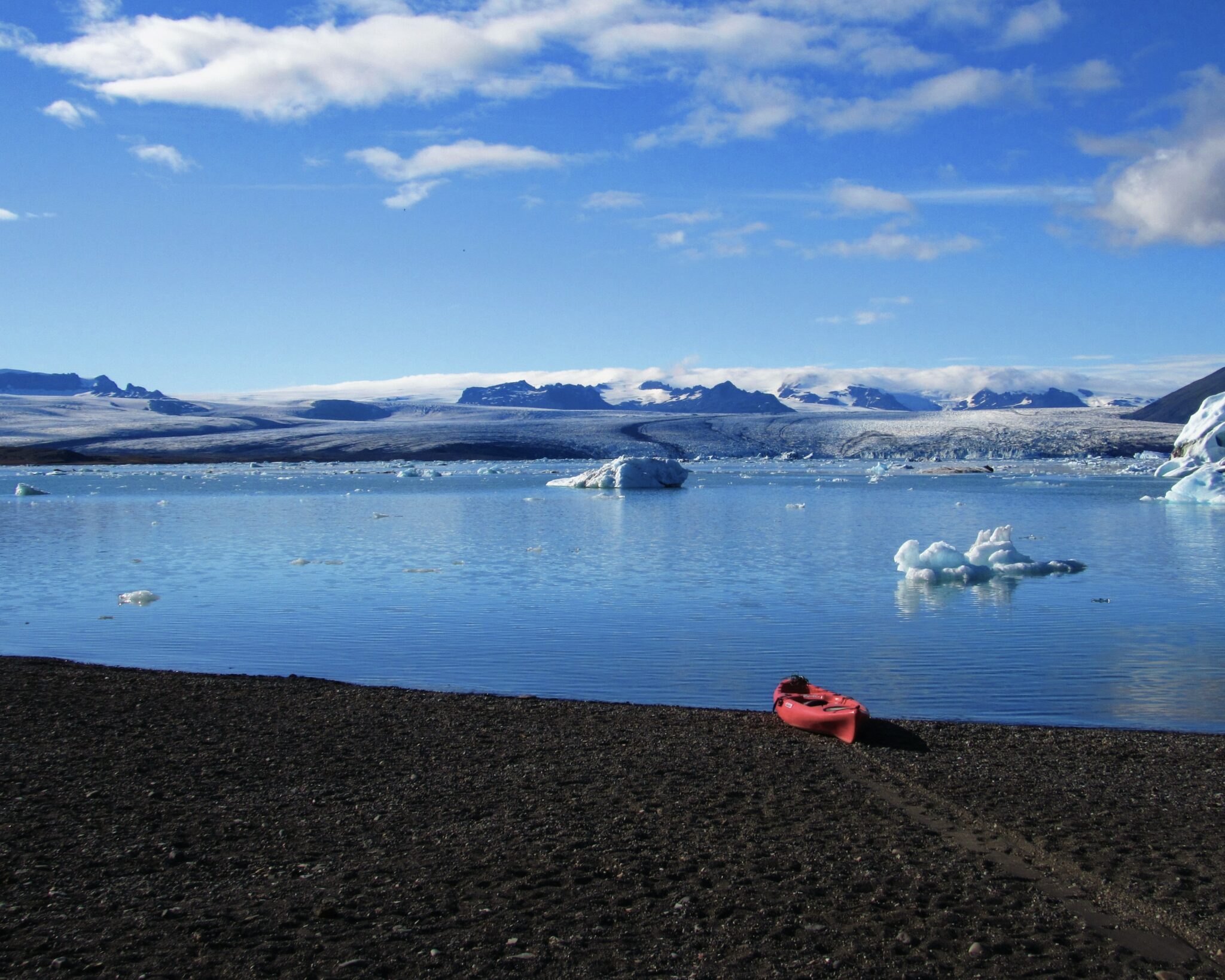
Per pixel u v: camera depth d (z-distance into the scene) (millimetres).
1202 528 40562
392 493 70938
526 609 21281
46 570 28062
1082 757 10211
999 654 16578
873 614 20516
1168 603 21859
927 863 7297
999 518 45969
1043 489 71125
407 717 11750
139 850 7523
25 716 11555
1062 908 6562
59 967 5691
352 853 7500
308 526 43156
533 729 11266
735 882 6953
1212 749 10555
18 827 7977
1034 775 9547
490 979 5621
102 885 6871
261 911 6469
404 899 6668
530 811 8445
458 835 7879
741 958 5871
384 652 17016
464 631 18859
